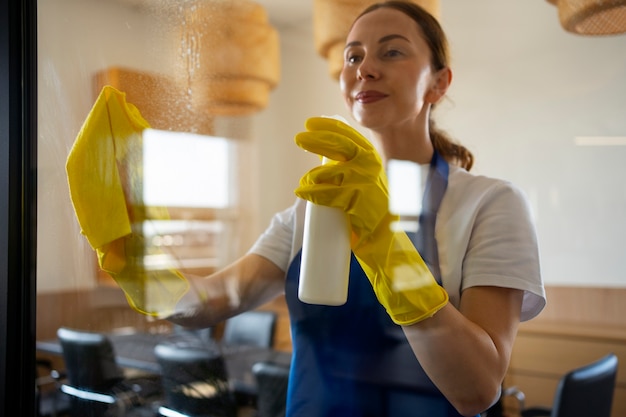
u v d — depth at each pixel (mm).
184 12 739
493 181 541
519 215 515
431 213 557
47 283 669
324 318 609
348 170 507
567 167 579
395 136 589
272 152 764
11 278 634
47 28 661
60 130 681
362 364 579
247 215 774
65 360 686
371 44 596
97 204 664
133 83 716
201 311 733
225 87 766
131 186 696
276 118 754
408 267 497
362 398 577
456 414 520
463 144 610
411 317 489
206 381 689
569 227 587
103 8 696
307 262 497
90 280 712
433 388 535
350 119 617
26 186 643
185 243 746
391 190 568
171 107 739
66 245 691
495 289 507
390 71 584
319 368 608
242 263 739
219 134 768
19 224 639
